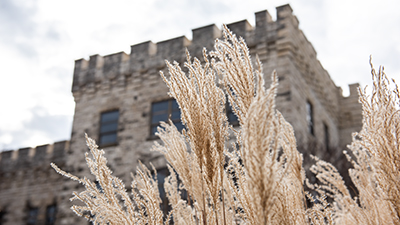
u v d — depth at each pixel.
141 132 15.69
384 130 1.96
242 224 2.12
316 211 2.04
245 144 1.48
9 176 21.16
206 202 2.03
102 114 17.02
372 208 2.29
